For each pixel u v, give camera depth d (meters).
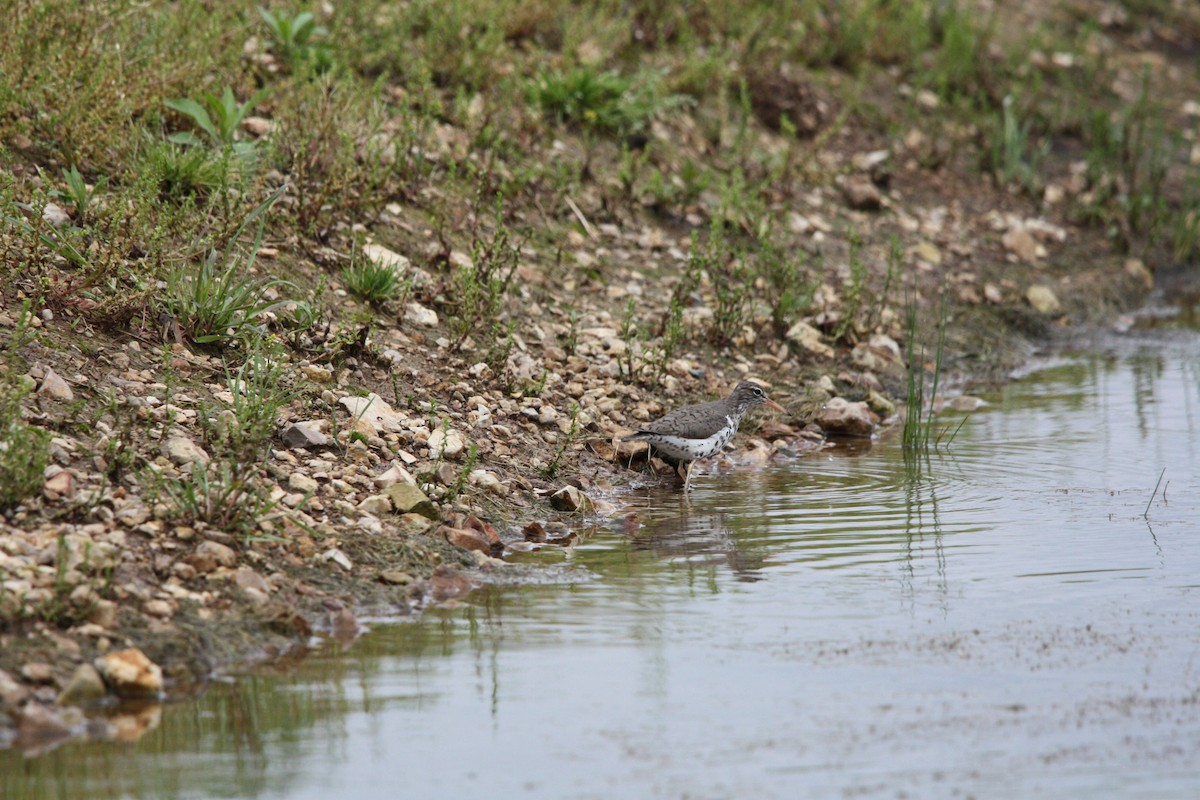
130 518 10.09
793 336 17.55
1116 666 9.35
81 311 12.59
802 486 13.85
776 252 19.09
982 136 25.41
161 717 8.40
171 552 9.96
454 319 14.84
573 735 8.27
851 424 15.98
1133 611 10.35
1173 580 11.01
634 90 21.97
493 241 16.22
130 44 16.61
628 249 18.69
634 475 13.90
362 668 9.18
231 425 11.43
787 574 11.14
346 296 14.79
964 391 17.95
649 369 15.76
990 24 28.58
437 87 20.30
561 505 12.65
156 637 9.09
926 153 24.81
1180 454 14.91
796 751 8.10
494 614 10.20
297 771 7.78
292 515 10.83
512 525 12.09
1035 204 24.55
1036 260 22.66
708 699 8.79
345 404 12.87
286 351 13.35
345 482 11.70
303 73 17.20
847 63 26.64
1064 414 16.78
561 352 15.40
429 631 9.84
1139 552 11.70
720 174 21.48
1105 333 21.03
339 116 16.83
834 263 20.17
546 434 13.89
